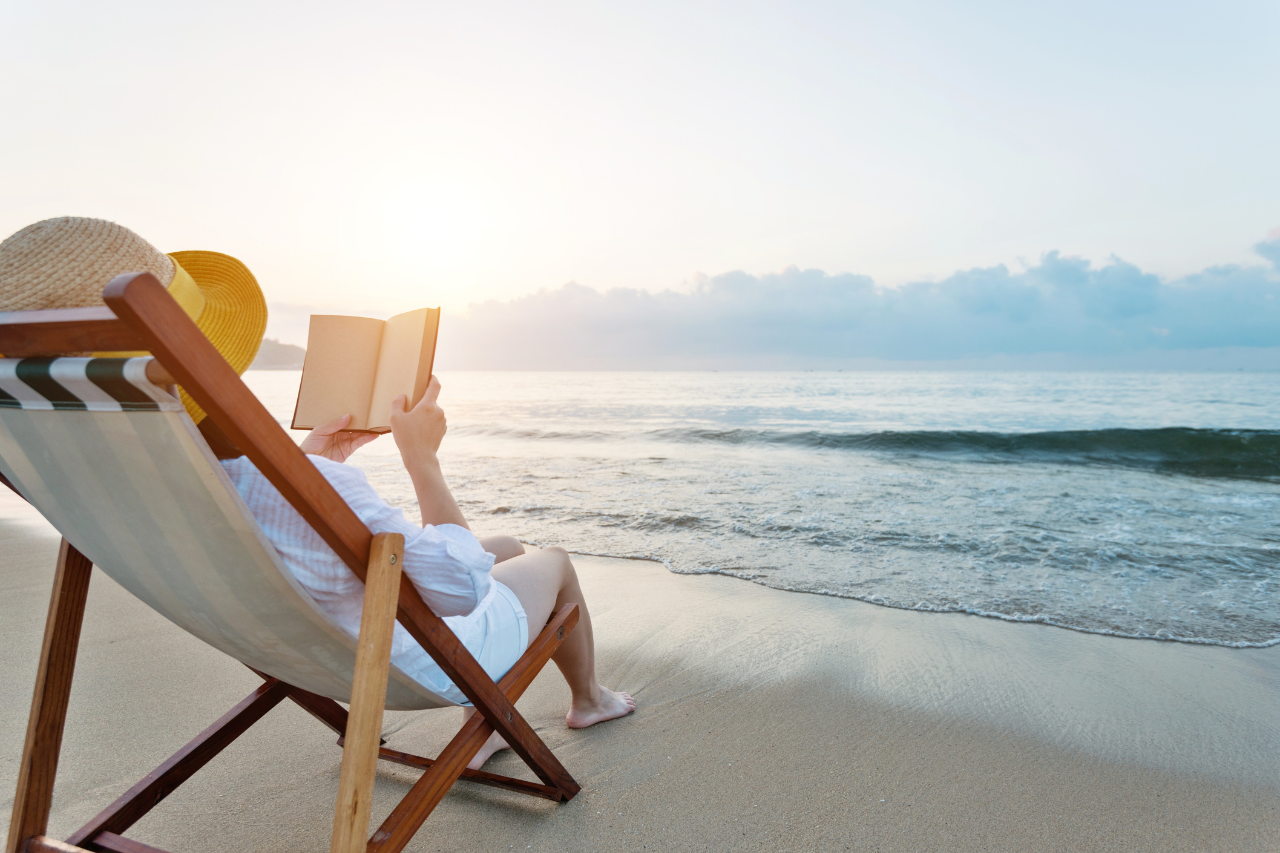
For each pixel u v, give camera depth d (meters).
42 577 4.12
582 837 1.83
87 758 2.21
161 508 1.11
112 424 1.00
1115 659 3.12
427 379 1.57
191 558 1.18
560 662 2.31
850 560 4.74
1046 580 4.30
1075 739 2.40
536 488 7.58
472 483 7.93
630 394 30.94
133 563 1.28
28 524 5.68
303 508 1.08
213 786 2.05
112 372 0.91
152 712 2.51
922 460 10.24
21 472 1.21
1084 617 3.65
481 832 1.85
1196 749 2.34
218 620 1.33
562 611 1.92
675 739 2.39
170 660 2.96
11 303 1.01
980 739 2.40
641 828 1.87
